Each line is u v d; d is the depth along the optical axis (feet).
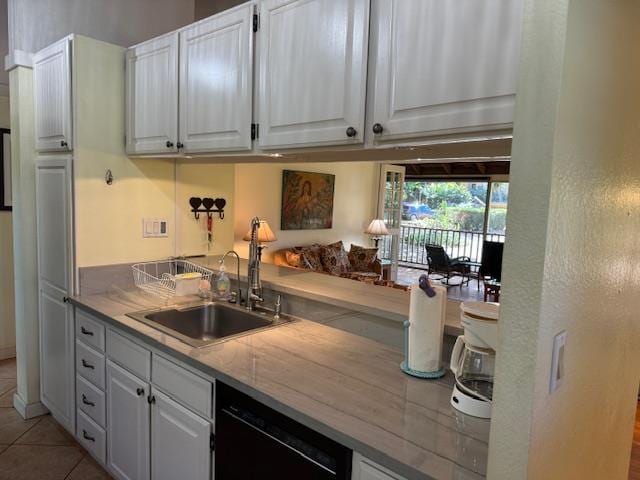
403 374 5.03
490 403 4.08
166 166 8.77
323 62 5.08
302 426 4.21
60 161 7.91
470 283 28.04
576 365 3.29
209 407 5.22
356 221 22.29
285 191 17.93
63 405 8.51
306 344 5.89
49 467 7.76
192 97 6.76
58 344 8.46
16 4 8.44
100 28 8.66
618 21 3.16
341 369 5.12
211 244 9.63
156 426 6.08
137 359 6.35
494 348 4.20
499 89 3.77
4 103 11.41
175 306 7.43
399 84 4.45
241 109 6.04
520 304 2.74
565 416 3.25
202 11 11.19
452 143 4.21
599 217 3.30
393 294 6.70
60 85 7.74
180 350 5.54
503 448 2.88
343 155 5.96
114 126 8.05
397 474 3.52
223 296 7.97
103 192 8.00
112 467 7.18
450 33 4.05
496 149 4.76
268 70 5.68
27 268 8.92
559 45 2.51
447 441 3.72
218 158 7.62
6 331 12.15
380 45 4.58
